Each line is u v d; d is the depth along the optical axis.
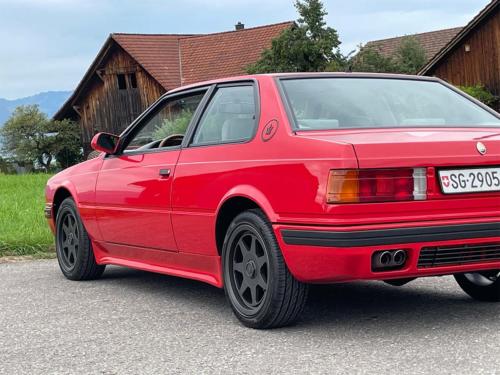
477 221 4.72
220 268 5.41
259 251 5.02
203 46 48.84
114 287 6.88
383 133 4.87
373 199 4.49
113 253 6.89
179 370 4.16
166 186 5.84
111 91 52.38
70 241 7.40
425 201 4.61
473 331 4.77
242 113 5.39
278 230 4.75
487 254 4.83
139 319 5.48
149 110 6.45
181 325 5.24
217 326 5.16
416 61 42.91
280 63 32.31
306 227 4.59
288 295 4.82
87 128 54.62
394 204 4.53
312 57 32.03
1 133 56.59
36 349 4.72
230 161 5.21
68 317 5.62
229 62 46.72
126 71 51.28
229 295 5.22
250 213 5.01
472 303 5.69
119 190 6.48
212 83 5.87
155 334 5.00
